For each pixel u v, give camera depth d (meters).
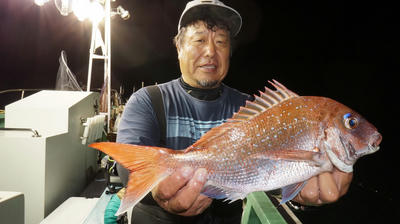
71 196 3.55
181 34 2.16
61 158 3.21
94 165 4.52
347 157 1.57
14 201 1.81
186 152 1.51
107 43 6.77
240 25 2.26
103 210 2.98
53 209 3.03
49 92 4.07
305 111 1.63
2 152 2.77
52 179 2.98
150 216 2.06
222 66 2.13
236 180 1.57
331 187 1.50
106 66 6.62
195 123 2.10
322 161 1.55
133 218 2.16
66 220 2.76
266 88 1.68
